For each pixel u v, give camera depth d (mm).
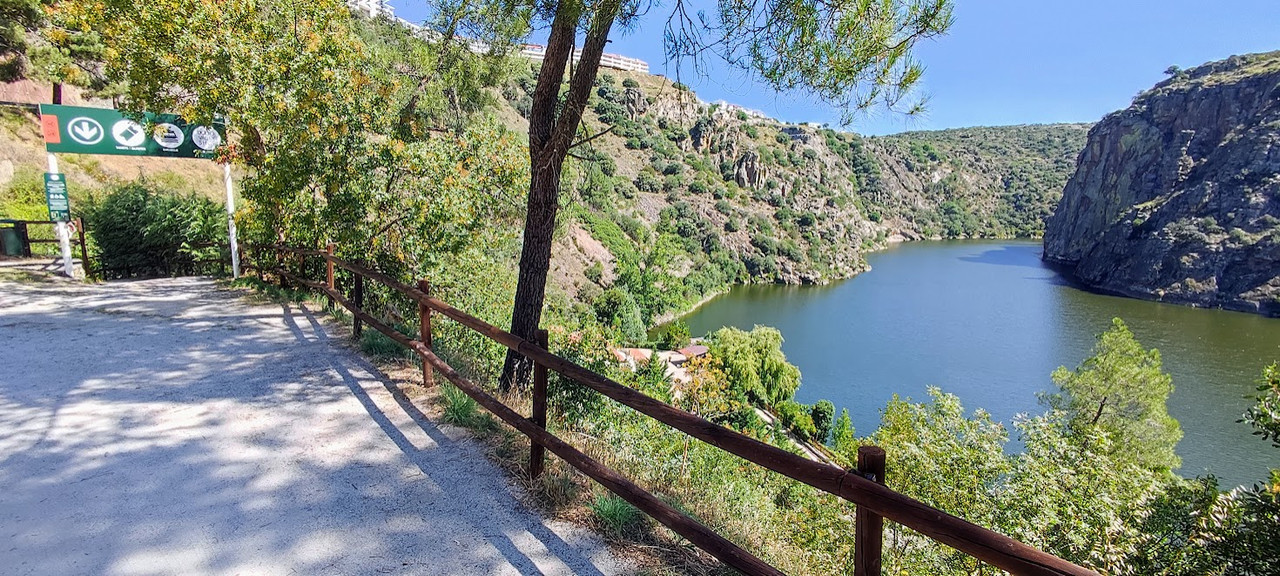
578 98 4945
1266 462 31391
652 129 113688
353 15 9133
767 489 8016
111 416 4043
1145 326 64812
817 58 3418
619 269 60812
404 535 2777
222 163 9359
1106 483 10844
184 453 3527
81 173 19219
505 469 3451
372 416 4176
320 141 7902
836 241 117312
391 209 8633
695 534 2381
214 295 8633
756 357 41781
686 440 5680
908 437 13109
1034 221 185750
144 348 5719
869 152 183125
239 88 8039
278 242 9086
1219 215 81562
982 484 11438
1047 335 62719
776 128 153625
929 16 3043
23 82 19359
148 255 11852
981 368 51562
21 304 7559
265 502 3016
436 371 5137
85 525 2758
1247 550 6844
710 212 102688
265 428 3922
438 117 9742
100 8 8023
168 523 2801
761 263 97125
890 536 9359
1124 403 24281
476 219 9570
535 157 5250
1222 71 101062
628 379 7570
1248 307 72375
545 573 2543
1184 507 9453
